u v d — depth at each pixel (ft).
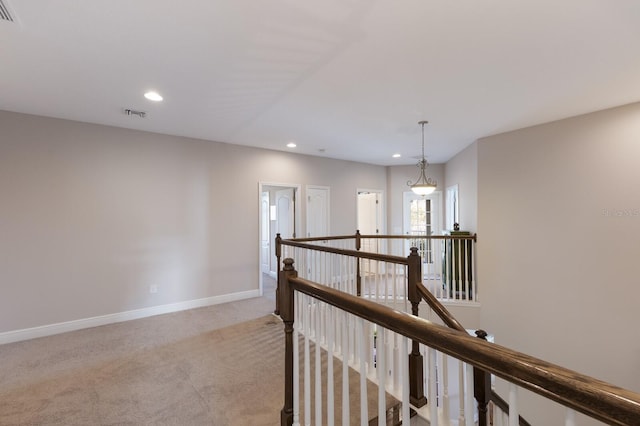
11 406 6.91
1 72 7.87
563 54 7.12
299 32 6.29
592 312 11.04
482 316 14.10
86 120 11.64
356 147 16.65
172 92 9.21
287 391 5.17
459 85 8.80
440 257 15.49
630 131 10.30
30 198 10.78
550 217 12.11
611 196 10.68
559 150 11.85
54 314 11.16
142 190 13.05
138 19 5.85
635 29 6.14
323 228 19.51
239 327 11.76
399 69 7.85
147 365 8.76
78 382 7.88
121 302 12.51
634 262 10.24
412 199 22.63
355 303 3.73
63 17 5.74
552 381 2.03
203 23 5.99
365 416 3.75
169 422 6.40
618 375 10.46
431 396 3.22
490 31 6.25
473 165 15.39
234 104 10.18
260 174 16.67
